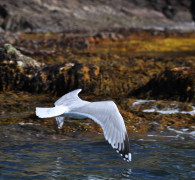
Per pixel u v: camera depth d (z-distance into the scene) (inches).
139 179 282.5
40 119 425.7
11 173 285.6
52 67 570.6
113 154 336.2
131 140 378.0
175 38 1336.1
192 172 298.5
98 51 1019.9
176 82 524.7
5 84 557.6
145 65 698.8
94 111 223.6
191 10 2343.8
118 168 303.6
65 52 839.1
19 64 571.8
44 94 543.5
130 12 2092.8
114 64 692.7
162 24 2087.8
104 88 546.0
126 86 558.9
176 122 430.0
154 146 360.2
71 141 370.0
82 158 324.5
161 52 1008.2
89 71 554.6
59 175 285.0
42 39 1190.3
